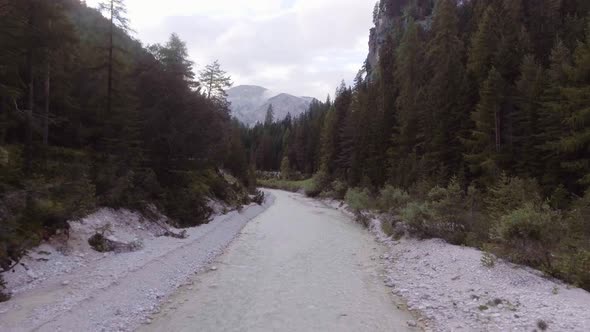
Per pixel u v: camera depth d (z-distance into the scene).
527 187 16.56
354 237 20.25
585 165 19.03
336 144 62.75
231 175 45.03
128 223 15.09
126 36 25.83
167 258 12.63
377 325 8.05
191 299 9.60
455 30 44.12
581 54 20.45
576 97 19.41
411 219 16.86
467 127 29.33
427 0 84.50
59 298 8.12
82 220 12.71
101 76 20.98
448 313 8.38
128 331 7.43
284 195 61.19
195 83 26.73
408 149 37.03
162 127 21.72
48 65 15.98
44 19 14.73
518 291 8.44
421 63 47.09
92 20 25.16
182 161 22.73
